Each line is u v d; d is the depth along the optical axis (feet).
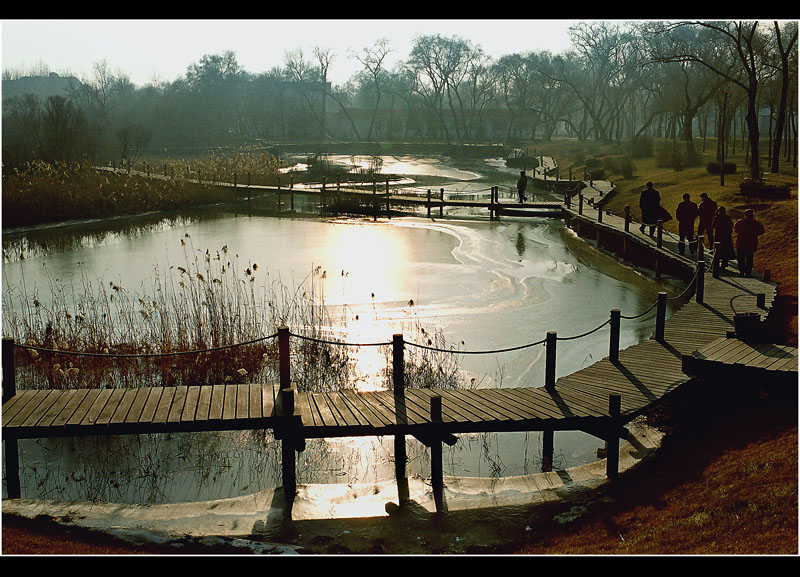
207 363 47.55
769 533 24.63
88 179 135.03
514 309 65.57
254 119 393.29
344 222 125.49
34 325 55.93
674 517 27.89
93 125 247.29
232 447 39.42
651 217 86.12
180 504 32.65
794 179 116.67
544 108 347.36
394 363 38.68
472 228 118.21
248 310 62.03
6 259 89.66
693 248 75.41
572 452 38.88
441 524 30.66
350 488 34.37
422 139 389.39
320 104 480.23
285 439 33.27
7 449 32.78
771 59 159.02
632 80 283.38
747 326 44.73
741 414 38.52
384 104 465.47
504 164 275.18
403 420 34.58
